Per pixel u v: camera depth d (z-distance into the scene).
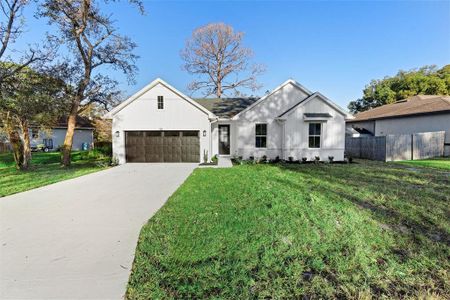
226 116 15.98
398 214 4.90
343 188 7.14
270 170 11.06
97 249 3.60
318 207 5.23
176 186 8.08
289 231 4.05
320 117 14.03
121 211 5.43
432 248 3.53
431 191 6.73
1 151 19.94
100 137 26.94
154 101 14.59
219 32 28.84
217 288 2.66
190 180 8.83
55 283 2.78
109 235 4.11
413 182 8.05
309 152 14.61
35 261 3.28
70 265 3.16
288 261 3.19
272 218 4.64
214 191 6.87
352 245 3.59
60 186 8.24
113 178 9.73
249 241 3.71
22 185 8.40
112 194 7.04
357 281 2.79
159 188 7.80
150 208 5.64
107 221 4.79
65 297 2.54
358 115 28.92
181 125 14.59
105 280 2.83
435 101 20.17
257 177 9.13
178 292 2.60
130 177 9.91
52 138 25.91
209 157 14.59
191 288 2.64
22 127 12.53
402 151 15.57
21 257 3.39
